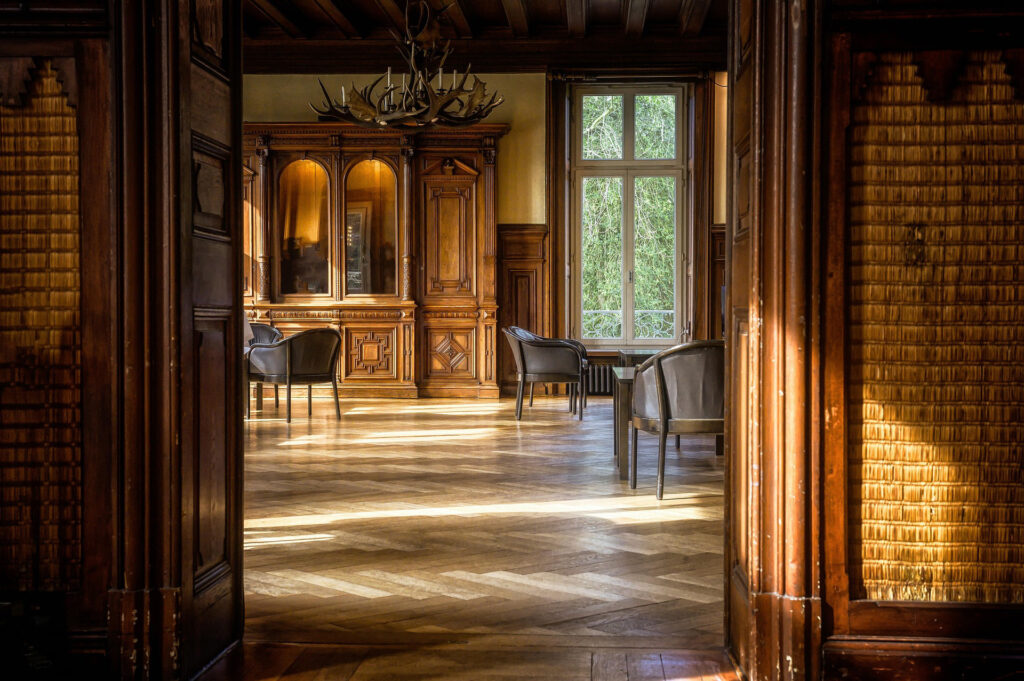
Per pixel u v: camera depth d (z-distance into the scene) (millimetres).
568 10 9297
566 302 10617
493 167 10133
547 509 4574
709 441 7141
